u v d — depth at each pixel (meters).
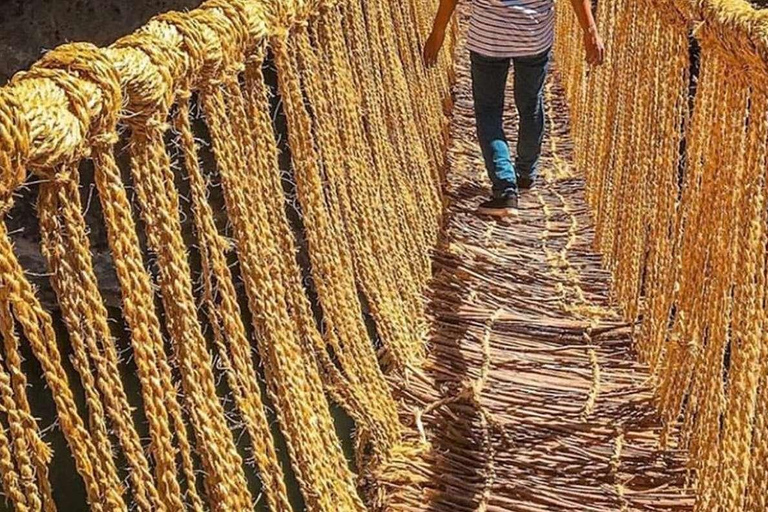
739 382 2.60
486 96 5.66
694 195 3.22
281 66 2.94
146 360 1.85
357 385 3.27
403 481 3.30
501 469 3.43
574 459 3.49
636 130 4.38
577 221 5.69
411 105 5.38
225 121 2.37
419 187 4.96
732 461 2.62
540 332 4.39
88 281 1.69
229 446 2.10
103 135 1.73
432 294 4.62
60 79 1.62
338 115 3.54
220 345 2.24
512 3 5.50
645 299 4.03
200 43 2.16
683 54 3.57
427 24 6.95
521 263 5.11
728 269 2.80
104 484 1.73
